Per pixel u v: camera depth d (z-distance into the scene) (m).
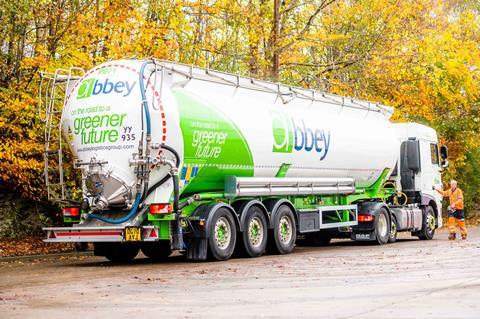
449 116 39.47
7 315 9.26
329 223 21.58
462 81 33.78
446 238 27.33
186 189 16.67
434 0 33.06
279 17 27.80
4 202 23.31
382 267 14.47
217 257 16.75
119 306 9.85
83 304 10.11
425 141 26.70
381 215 23.33
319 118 21.11
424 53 30.64
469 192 45.25
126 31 22.03
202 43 24.88
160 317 8.86
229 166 17.61
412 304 9.32
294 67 30.58
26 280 13.49
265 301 9.98
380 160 23.89
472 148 43.22
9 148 20.09
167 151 15.89
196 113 16.58
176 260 17.86
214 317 8.77
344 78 30.61
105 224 16.34
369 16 30.31
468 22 35.41
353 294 10.45
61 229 16.41
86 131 16.33
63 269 15.66
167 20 23.33
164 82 16.12
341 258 17.05
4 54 21.38
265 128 18.59
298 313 8.88
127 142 15.86
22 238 22.88
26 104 20.00
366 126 23.52
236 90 18.27
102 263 17.39
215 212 16.67
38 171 21.59
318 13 31.06
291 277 12.95
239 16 26.05
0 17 20.44
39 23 21.98
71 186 19.22
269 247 18.86
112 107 16.02
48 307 9.89
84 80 16.59
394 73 30.34
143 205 16.03
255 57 26.97
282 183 19.36
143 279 13.11
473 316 8.32
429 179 26.84
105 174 15.99
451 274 12.84
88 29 21.47
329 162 21.30
